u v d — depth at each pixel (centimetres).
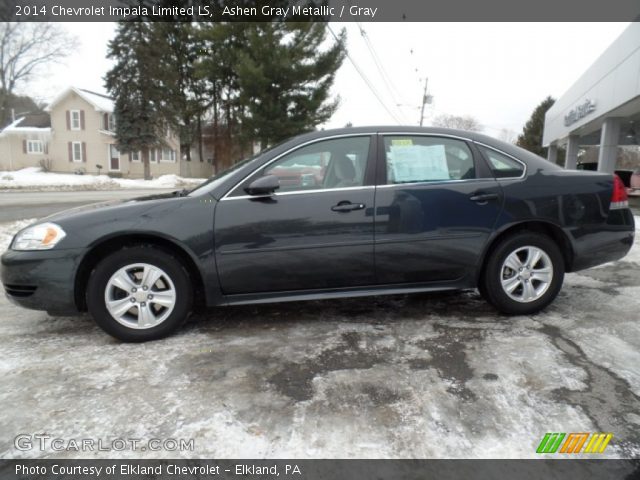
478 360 274
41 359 285
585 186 347
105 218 300
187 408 226
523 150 353
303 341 308
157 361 279
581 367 263
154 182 2905
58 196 1689
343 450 194
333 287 328
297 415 219
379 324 338
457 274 337
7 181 2395
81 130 3703
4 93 3409
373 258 321
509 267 341
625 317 346
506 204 332
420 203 323
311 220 312
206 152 4112
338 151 330
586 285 439
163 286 310
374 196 320
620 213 355
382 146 332
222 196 311
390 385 246
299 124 2022
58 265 293
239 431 207
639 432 203
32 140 3856
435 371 261
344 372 262
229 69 2300
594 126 1798
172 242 303
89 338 320
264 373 262
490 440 199
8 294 306
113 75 3044
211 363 276
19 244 301
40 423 215
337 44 1986
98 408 227
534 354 281
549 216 338
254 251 308
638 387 241
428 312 364
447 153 338
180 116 3328
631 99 1209
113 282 300
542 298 344
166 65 3131
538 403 226
